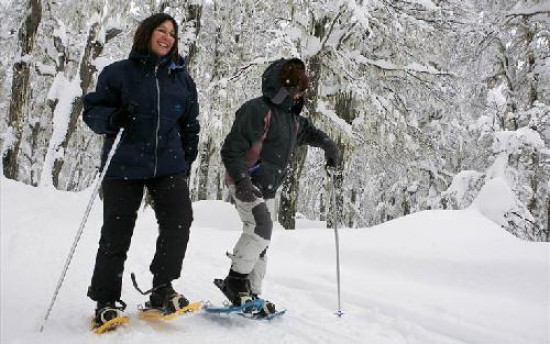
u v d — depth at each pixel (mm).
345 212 16812
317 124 11914
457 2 12531
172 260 2967
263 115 3174
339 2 9992
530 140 11500
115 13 12906
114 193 2939
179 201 3021
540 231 10688
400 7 11727
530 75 14422
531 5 14016
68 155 23703
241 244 3238
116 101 2928
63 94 12750
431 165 14805
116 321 2787
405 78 11891
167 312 2918
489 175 11516
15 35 16531
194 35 12242
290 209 11617
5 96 19984
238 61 14500
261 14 12320
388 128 11820
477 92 14133
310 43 10859
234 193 3234
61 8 15000
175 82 3057
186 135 3227
